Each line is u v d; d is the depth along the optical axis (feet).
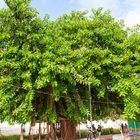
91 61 51.70
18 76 47.96
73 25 55.88
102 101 59.98
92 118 59.36
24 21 48.67
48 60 46.62
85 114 52.70
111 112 60.59
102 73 52.44
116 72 53.21
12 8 48.55
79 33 53.52
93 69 52.16
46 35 50.16
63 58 47.52
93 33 53.62
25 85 46.62
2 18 48.67
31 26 49.11
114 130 106.01
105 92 58.65
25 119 47.06
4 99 47.19
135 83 52.42
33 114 52.75
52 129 56.24
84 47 51.21
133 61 54.60
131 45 55.26
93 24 55.16
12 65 47.01
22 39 48.96
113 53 54.65
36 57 46.42
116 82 53.47
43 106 54.65
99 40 54.60
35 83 47.14
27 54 46.68
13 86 48.65
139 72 54.75
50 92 52.54
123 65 53.98
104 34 53.72
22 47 48.14
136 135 86.89
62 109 54.54
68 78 48.26
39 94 53.16
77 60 50.47
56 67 46.19
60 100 54.95
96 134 75.46
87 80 50.57
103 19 58.34
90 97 54.19
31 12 48.93
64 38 53.88
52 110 52.16
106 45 55.01
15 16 48.83
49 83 48.44
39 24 50.16
